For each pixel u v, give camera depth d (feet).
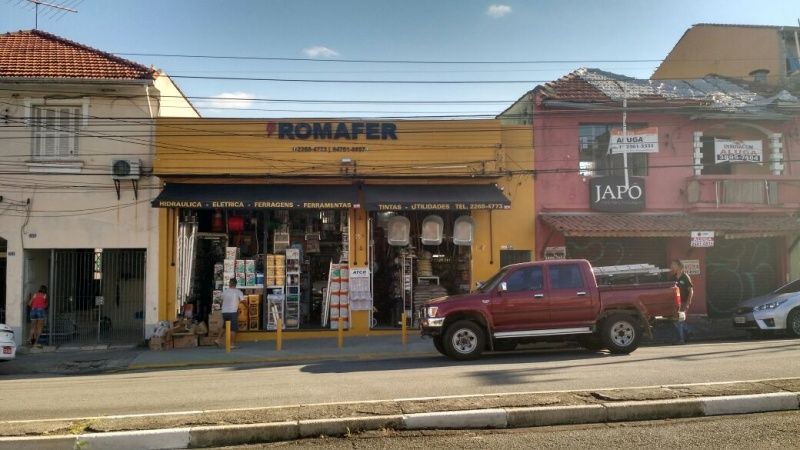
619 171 60.95
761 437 19.58
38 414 25.30
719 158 61.72
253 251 57.82
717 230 56.34
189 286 56.44
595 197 59.88
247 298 56.18
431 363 38.88
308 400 26.18
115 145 55.57
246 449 19.81
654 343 49.16
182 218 56.34
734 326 51.96
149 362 45.65
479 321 40.09
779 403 22.65
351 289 56.24
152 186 55.62
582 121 60.44
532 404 22.47
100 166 55.36
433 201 53.83
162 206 51.70
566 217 58.80
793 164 63.72
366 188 56.29
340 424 20.89
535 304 39.88
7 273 54.08
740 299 63.26
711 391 23.75
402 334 52.47
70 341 54.54
